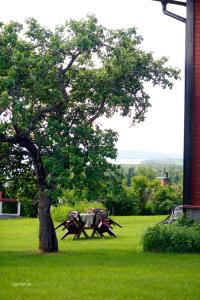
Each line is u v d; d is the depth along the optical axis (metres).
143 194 48.62
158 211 48.03
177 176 84.75
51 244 21.47
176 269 16.72
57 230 32.69
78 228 27.80
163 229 20.83
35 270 16.72
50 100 20.70
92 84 21.03
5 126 19.69
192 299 12.98
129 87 21.67
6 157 21.98
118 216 45.44
